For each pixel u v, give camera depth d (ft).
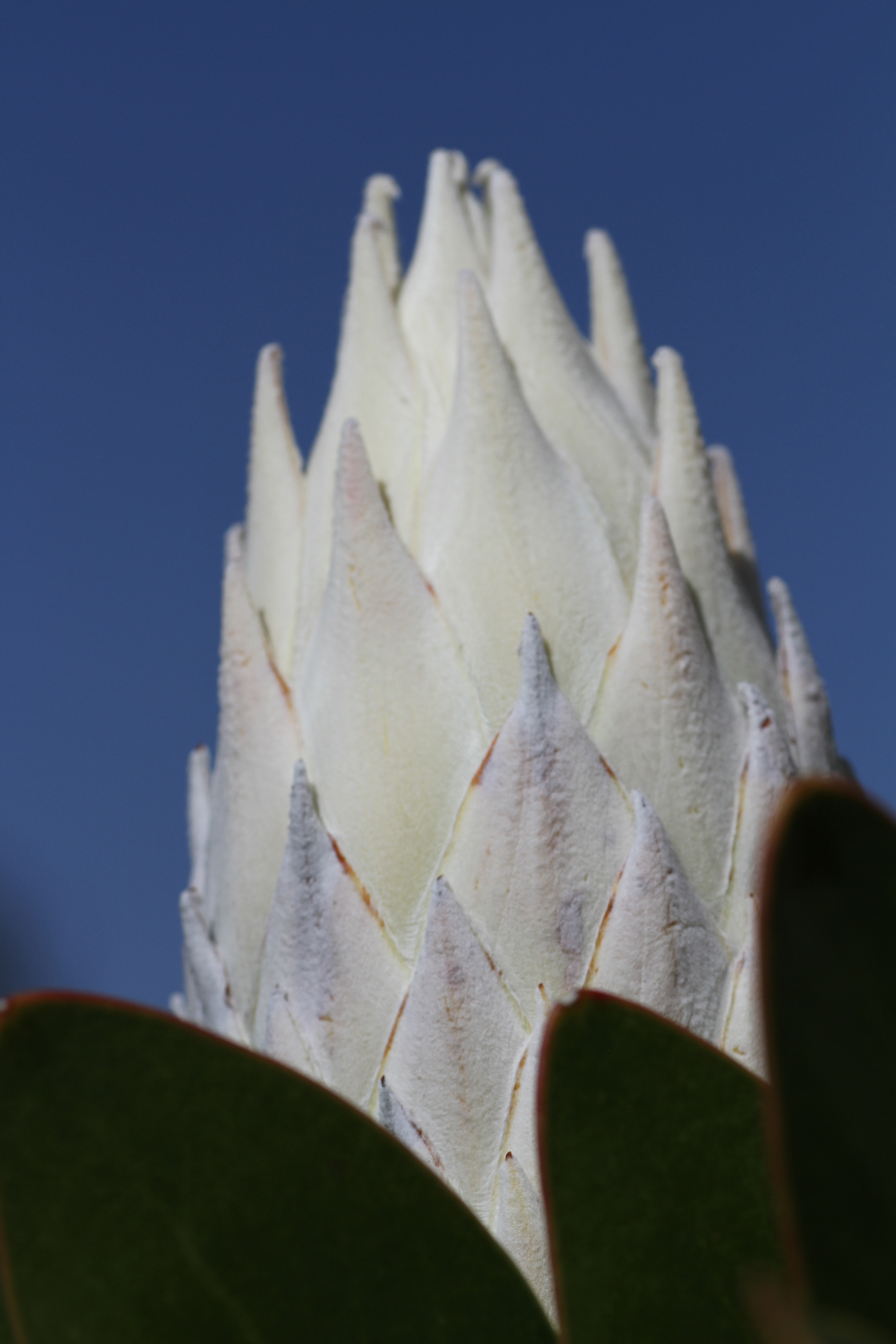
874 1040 1.11
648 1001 1.64
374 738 1.69
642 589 1.69
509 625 1.70
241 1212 1.46
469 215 1.88
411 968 1.67
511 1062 1.64
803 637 1.77
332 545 1.71
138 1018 1.46
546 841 1.65
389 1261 1.47
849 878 1.10
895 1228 1.12
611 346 1.86
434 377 1.79
